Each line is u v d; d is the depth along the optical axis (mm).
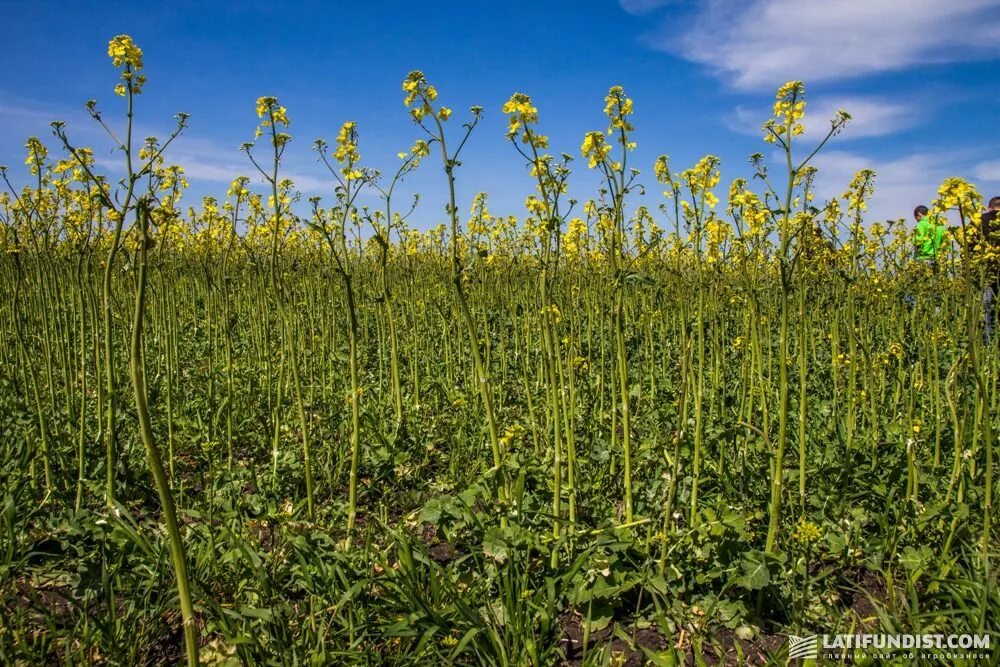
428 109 3564
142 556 3389
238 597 3250
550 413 4828
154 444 2340
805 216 3635
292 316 6324
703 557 3268
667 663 2766
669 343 7961
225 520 3773
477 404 5766
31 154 5219
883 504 4020
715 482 4242
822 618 3176
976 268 5523
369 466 4969
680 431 3412
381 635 2998
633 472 4453
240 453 5352
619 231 3641
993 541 3586
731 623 3127
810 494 4082
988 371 5559
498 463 3758
